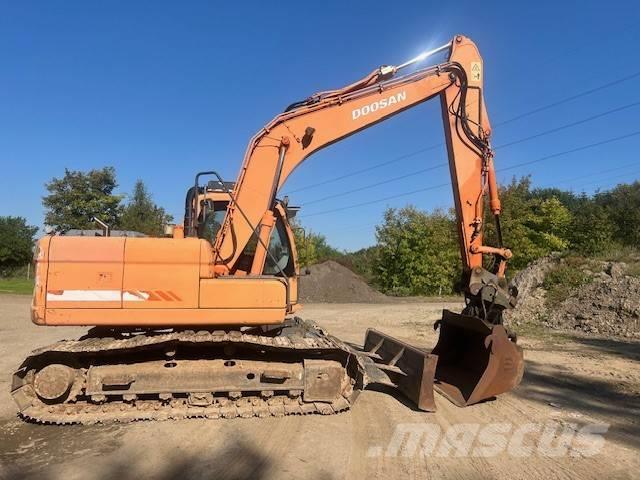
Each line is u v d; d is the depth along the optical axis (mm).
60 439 5348
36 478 4383
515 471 4688
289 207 7730
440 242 34906
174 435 5480
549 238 35031
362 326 15844
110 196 44531
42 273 5891
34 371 5984
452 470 4691
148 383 6012
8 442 5258
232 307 6148
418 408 6582
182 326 6266
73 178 43656
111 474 4477
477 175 7547
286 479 4410
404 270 35594
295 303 7512
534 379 8352
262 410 6105
